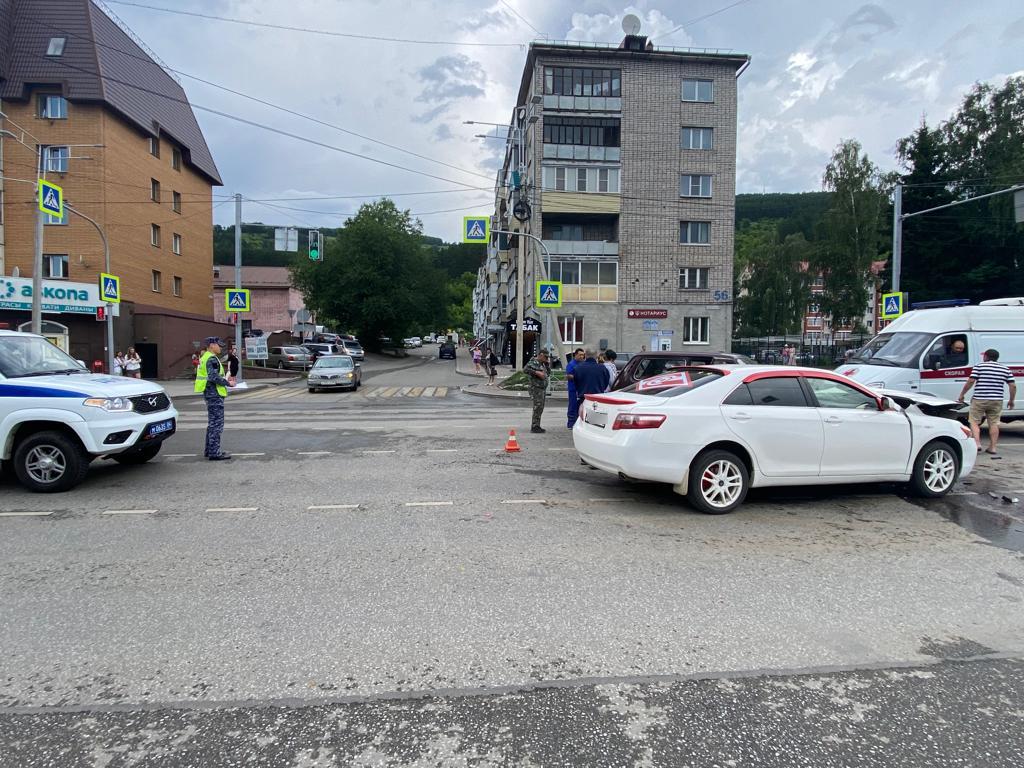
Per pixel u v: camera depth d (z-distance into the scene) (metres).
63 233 28.69
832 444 6.34
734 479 6.16
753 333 57.28
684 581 4.39
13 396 6.87
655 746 2.58
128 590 4.20
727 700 2.92
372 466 8.55
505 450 9.70
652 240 36.75
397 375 35.38
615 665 3.25
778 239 54.62
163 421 7.91
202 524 5.76
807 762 2.49
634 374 12.38
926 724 2.74
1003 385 9.35
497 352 60.91
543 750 2.55
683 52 35.75
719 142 36.66
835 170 44.59
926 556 4.95
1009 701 2.92
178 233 36.25
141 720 2.76
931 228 36.47
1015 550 5.10
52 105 28.73
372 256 57.66
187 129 37.72
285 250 23.19
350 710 2.84
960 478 7.64
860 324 44.88
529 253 36.56
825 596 4.14
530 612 3.87
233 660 3.28
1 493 6.95
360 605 3.96
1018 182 33.41
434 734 2.66
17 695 2.96
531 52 35.31
